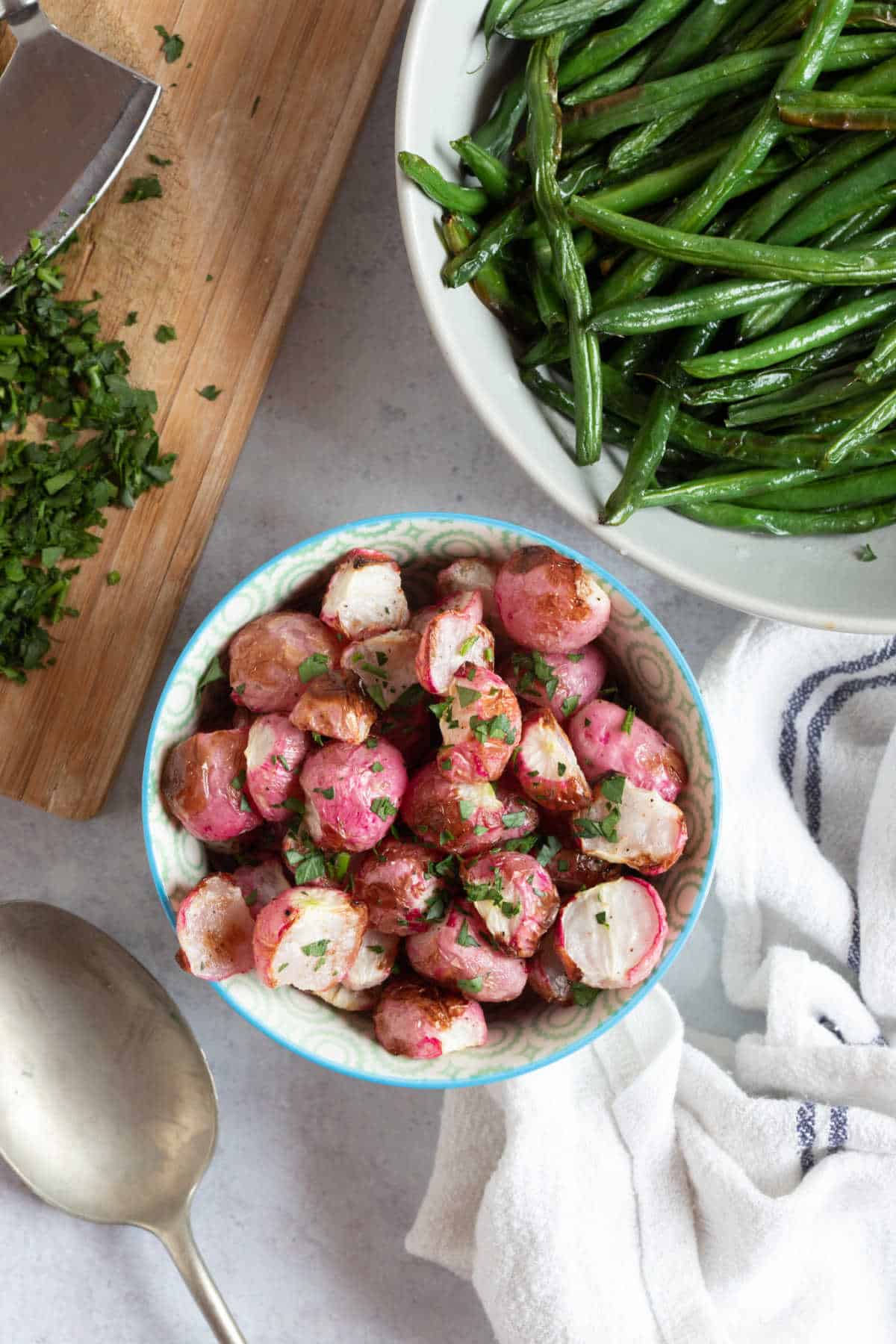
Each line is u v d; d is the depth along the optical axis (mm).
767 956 628
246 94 606
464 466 641
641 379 569
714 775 542
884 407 540
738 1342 625
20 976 617
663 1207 614
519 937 525
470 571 561
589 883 546
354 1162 643
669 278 556
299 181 611
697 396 545
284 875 551
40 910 619
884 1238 621
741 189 542
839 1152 607
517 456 545
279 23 604
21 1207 641
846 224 547
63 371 604
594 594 537
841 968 639
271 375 639
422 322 638
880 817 623
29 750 613
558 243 538
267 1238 643
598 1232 605
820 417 553
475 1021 542
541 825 550
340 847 529
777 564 564
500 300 566
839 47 534
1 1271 641
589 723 546
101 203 604
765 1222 599
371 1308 643
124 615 614
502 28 541
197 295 609
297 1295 643
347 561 546
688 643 648
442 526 557
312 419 640
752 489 556
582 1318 596
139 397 604
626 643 561
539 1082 604
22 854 638
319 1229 644
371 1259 643
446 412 639
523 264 567
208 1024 641
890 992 618
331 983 532
